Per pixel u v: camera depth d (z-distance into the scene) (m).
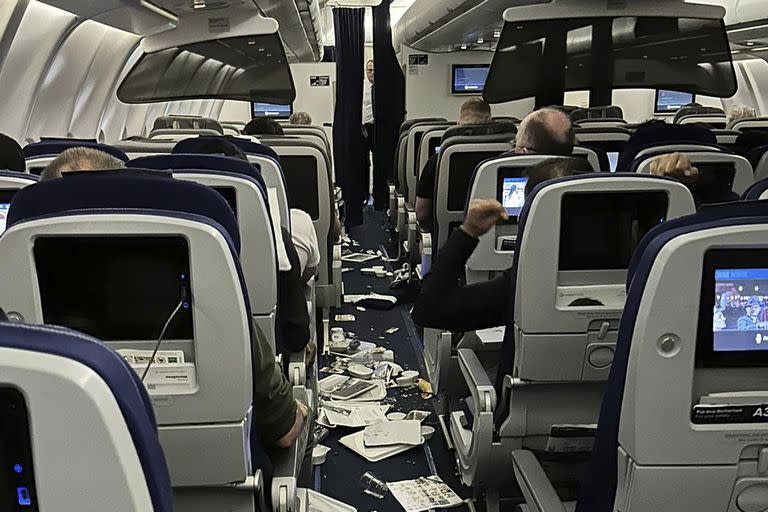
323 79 13.34
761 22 8.12
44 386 0.70
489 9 6.98
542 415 2.33
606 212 2.09
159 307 1.46
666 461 1.38
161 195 1.56
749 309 1.30
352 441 3.56
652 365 1.31
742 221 1.25
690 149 3.42
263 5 6.04
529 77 4.71
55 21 5.82
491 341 3.03
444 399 3.54
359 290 6.64
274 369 1.81
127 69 8.69
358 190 9.99
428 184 5.18
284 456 2.00
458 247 2.38
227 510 1.68
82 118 8.02
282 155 4.50
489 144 4.20
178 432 1.52
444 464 3.38
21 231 1.34
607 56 4.62
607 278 2.16
